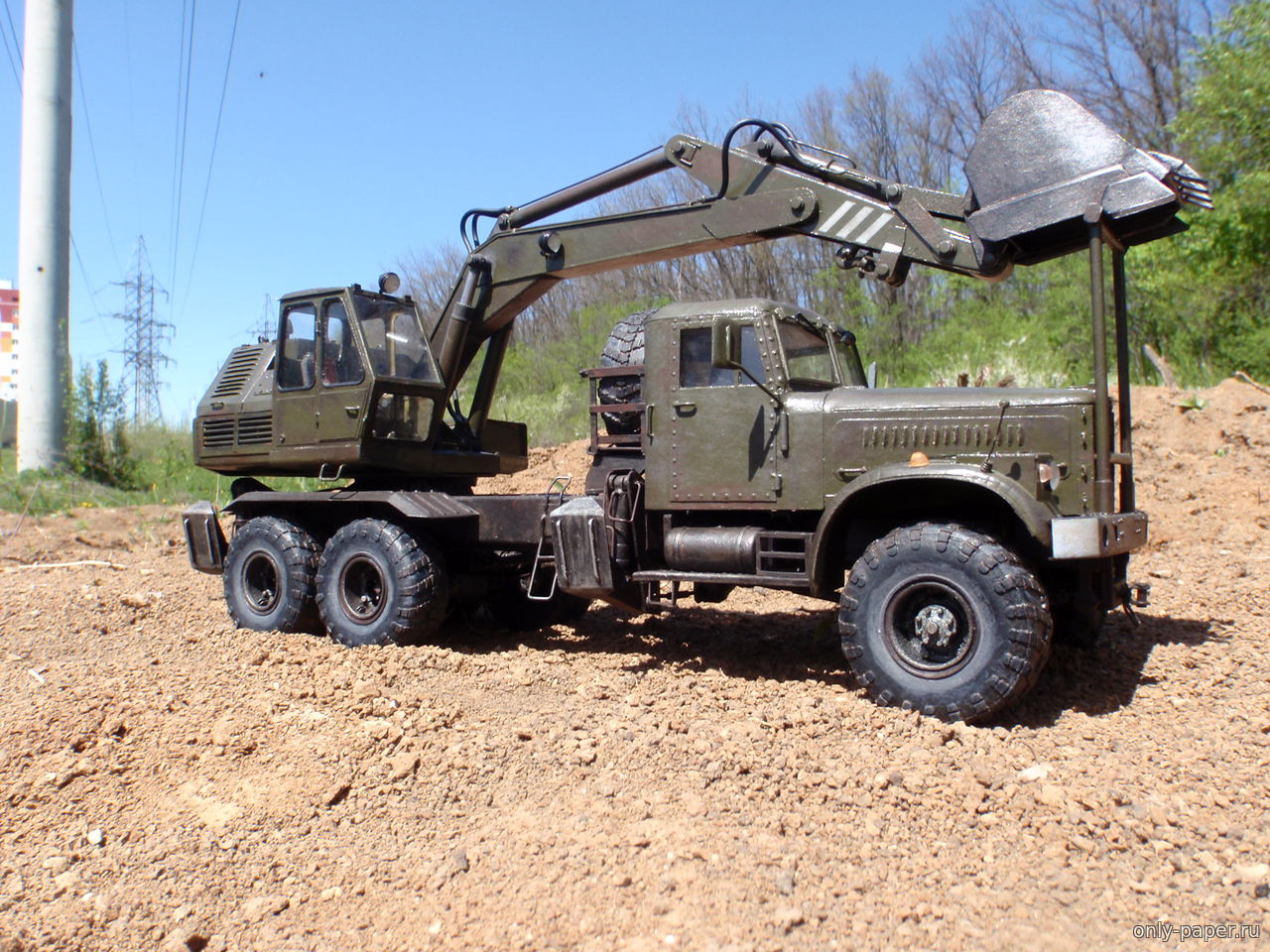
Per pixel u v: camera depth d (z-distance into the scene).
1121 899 3.27
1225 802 3.89
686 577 5.73
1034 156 5.24
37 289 15.59
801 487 5.57
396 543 6.52
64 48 15.77
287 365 7.24
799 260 21.97
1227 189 13.97
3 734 4.58
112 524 13.10
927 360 17.41
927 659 4.93
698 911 3.19
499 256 7.30
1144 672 5.52
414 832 3.86
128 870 3.62
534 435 17.12
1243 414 11.00
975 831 3.74
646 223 6.68
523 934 3.13
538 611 7.58
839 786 4.09
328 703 5.04
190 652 6.49
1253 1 14.48
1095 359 4.99
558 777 4.26
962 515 5.49
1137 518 5.27
